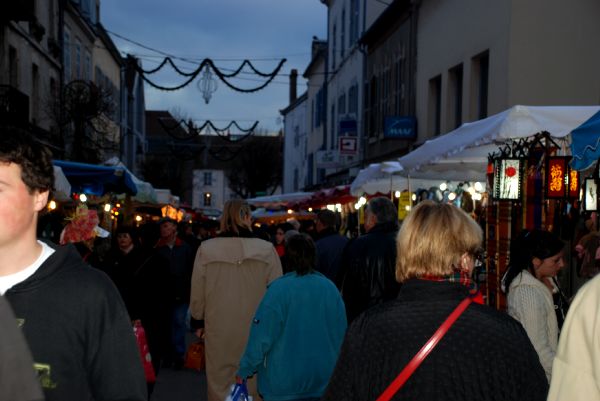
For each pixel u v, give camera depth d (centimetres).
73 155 1961
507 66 1235
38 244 220
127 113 4362
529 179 655
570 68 1234
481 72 1442
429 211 249
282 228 1174
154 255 720
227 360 566
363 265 539
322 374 453
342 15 3159
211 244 577
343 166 2797
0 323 141
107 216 1410
